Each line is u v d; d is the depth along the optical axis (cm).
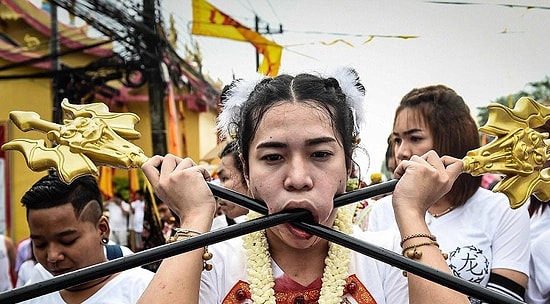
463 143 194
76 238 169
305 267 127
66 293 174
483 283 175
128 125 127
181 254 118
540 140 130
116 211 730
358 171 135
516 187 128
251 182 121
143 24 637
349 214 134
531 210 215
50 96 797
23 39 795
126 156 125
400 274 126
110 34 636
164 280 114
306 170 116
